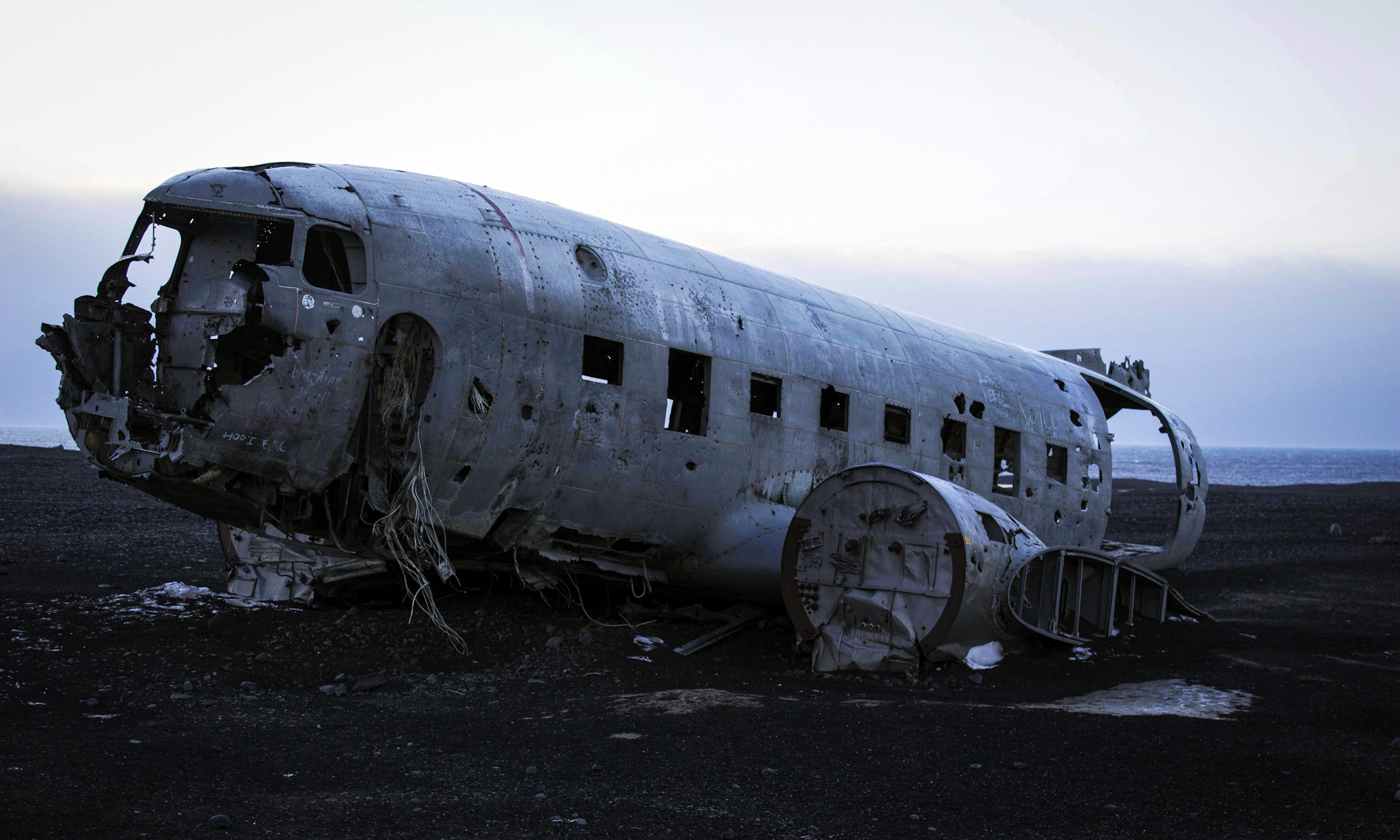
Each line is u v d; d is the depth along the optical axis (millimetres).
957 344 13789
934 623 8766
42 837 4133
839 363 11555
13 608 9453
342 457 8188
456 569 10000
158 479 7754
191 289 8055
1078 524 14680
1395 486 71750
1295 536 28516
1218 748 6512
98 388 7754
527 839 4430
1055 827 4891
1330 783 5797
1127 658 9977
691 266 10867
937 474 12492
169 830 4281
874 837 4660
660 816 4812
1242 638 11234
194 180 8141
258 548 10984
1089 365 17922
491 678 8141
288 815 4574
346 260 8750
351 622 9453
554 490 9188
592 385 9266
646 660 8828
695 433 10922
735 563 10242
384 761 5570
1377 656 10633
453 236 8805
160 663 7805
